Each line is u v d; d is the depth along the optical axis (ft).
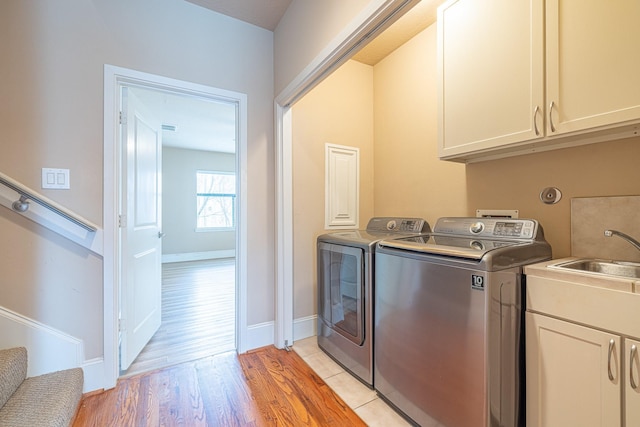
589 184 4.65
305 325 8.19
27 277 5.22
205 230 22.17
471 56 5.06
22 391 4.73
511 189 5.70
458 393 4.05
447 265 4.18
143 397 5.53
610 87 3.51
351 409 5.20
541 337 3.79
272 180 7.72
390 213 8.70
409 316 4.81
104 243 5.73
